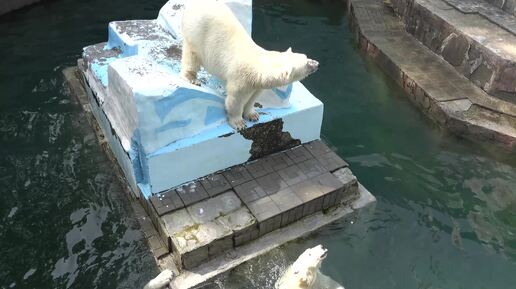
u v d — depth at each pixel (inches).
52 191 287.9
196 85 261.9
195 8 253.8
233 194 264.8
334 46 422.9
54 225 271.3
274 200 261.9
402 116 354.0
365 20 435.2
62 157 307.3
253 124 269.7
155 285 238.4
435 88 357.7
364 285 251.3
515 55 339.3
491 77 347.3
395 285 252.2
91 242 263.1
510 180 308.8
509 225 282.4
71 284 247.6
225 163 274.7
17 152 310.5
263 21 449.7
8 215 275.9
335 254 263.0
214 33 248.7
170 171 258.2
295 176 275.4
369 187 298.8
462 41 366.9
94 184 291.0
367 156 320.2
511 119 335.3
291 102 286.8
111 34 319.6
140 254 257.6
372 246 268.1
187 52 265.6
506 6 390.9
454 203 293.0
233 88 253.3
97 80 296.8
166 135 251.3
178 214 253.6
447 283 254.4
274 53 251.1
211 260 250.5
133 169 260.5
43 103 346.3
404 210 286.7
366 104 362.9
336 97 368.5
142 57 264.4
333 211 275.7
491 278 257.1
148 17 450.0
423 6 400.2
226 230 248.1
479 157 324.2
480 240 274.2
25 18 436.5
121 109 257.1
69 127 327.6
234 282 246.5
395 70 383.6
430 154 324.5
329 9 473.7
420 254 266.1
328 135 334.6
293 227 267.0
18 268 253.0
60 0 464.8
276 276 248.7
